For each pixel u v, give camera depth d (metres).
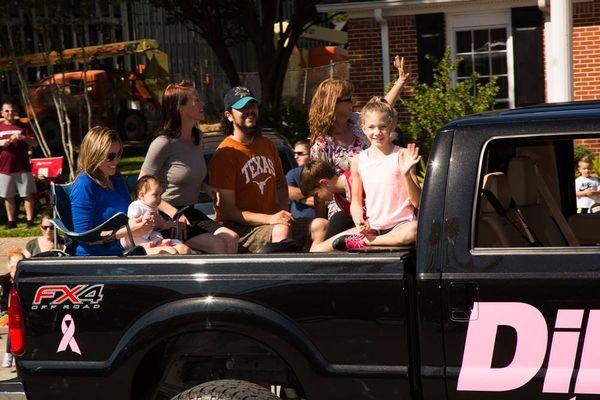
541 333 4.43
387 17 20.86
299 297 4.75
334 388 4.72
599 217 5.54
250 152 7.23
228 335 5.04
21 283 5.17
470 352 4.54
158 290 4.95
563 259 4.43
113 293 5.02
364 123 5.50
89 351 5.06
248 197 7.21
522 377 4.45
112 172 6.09
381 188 5.47
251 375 5.30
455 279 4.55
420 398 4.69
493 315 4.50
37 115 26.48
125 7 31.92
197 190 7.05
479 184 4.64
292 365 4.78
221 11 26.66
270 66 25.83
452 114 17.45
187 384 5.44
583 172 9.94
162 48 33.28
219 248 6.51
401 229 5.18
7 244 15.86
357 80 21.22
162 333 4.91
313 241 6.84
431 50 20.69
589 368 4.36
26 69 27.80
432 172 4.71
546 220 5.02
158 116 30.53
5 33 24.59
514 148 5.08
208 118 28.62
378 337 4.64
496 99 20.58
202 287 4.88
